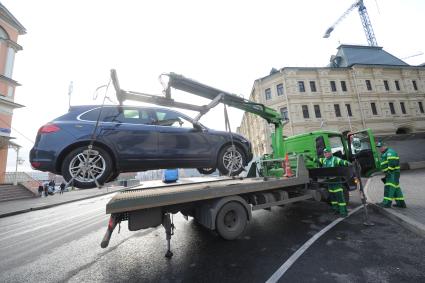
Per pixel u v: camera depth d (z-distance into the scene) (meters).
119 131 3.59
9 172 17.89
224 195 3.88
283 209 6.64
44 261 3.55
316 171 5.82
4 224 7.65
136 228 3.14
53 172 3.27
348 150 7.20
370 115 23.34
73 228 6.03
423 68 26.30
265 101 24.02
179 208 3.71
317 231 4.33
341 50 27.55
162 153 3.92
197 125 4.41
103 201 13.48
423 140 19.70
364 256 3.07
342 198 5.44
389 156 5.53
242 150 5.16
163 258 3.40
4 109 16.58
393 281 2.40
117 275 2.92
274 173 6.65
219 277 2.70
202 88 4.63
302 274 2.66
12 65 17.42
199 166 4.44
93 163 3.31
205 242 4.03
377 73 24.78
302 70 23.23
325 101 22.81
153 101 4.05
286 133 21.97
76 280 2.83
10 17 17.23
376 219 4.97
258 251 3.46
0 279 2.94
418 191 7.48
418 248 3.24
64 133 3.25
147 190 3.77
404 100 24.97
